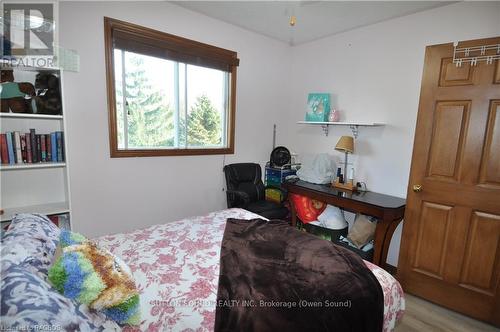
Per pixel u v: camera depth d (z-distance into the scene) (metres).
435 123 2.11
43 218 1.36
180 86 2.84
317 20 2.79
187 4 2.58
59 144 1.98
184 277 1.27
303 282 1.20
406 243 2.32
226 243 1.57
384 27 2.73
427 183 2.17
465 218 2.01
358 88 2.98
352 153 3.06
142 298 1.11
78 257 0.99
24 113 1.77
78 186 2.26
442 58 2.03
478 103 1.90
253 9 2.63
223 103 3.24
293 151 3.78
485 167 1.92
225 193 3.31
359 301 1.14
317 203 3.04
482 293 1.97
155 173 2.70
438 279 2.17
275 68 3.57
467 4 2.20
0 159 1.78
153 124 2.70
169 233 1.78
